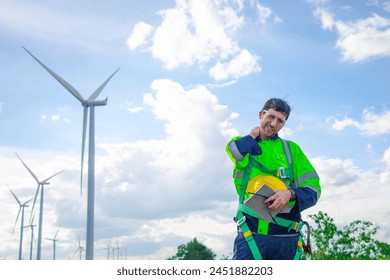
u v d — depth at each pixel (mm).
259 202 3883
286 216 4000
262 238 3949
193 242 38500
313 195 3953
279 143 4172
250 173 4074
